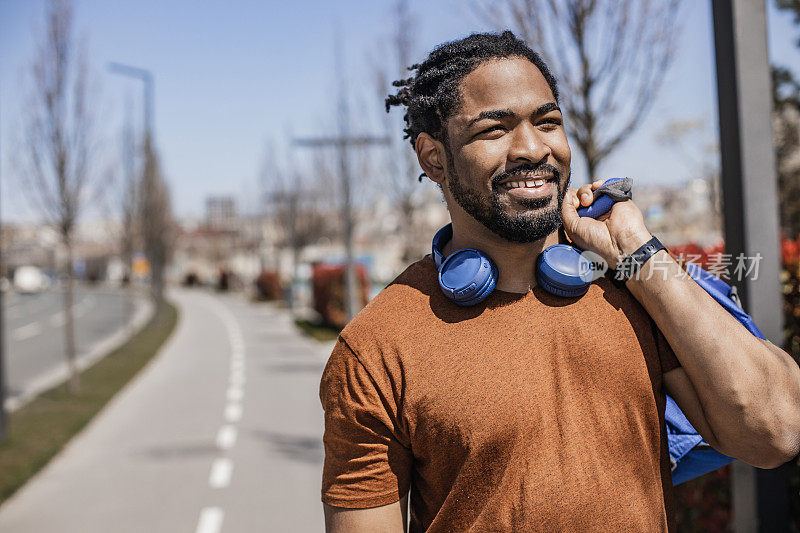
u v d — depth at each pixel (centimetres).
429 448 108
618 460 107
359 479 111
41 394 1009
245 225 6500
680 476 136
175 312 3103
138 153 2166
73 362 1018
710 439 117
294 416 834
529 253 117
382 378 110
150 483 569
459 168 116
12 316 3056
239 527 465
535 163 113
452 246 127
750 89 217
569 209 123
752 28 217
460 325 111
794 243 254
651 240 112
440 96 118
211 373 1225
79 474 602
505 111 113
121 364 1365
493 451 105
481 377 107
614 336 111
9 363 1523
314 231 3431
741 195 216
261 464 620
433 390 107
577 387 108
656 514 109
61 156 982
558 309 112
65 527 472
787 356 113
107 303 3906
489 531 104
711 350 106
